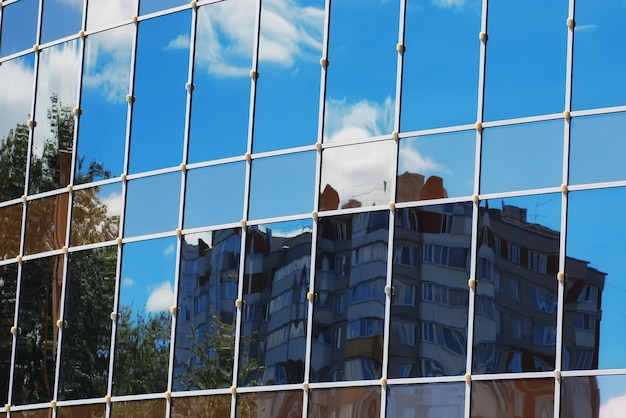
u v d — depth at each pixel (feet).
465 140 76.48
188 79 84.99
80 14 90.53
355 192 78.28
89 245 86.33
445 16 78.54
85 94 89.10
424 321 74.79
